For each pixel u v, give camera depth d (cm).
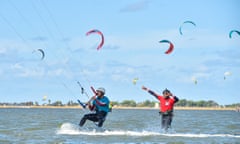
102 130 2219
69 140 1894
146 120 3947
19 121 3528
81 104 2228
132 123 3250
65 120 3781
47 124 3009
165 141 1892
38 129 2470
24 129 2477
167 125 2208
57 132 2205
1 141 1872
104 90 2228
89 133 2145
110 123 3206
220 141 1923
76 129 2236
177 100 2208
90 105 2227
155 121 3725
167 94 2212
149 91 2238
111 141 1866
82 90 2214
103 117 2222
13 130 2403
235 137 2097
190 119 4547
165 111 2203
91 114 2225
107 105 2222
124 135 2083
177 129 2648
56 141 1859
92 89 2216
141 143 1816
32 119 3991
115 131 2228
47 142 1833
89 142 1834
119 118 4531
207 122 3725
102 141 1862
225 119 4656
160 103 2225
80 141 1864
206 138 2033
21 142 1836
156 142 1855
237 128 2828
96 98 2220
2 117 4609
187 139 1977
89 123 3103
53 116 5159
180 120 4206
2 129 2478
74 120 3816
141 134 2125
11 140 1906
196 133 2306
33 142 1838
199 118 4994
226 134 2248
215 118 5041
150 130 2328
